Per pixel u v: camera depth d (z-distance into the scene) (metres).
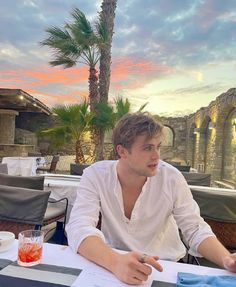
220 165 8.97
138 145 1.26
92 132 7.24
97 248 1.13
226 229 2.24
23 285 0.95
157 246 1.43
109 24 7.61
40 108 12.27
